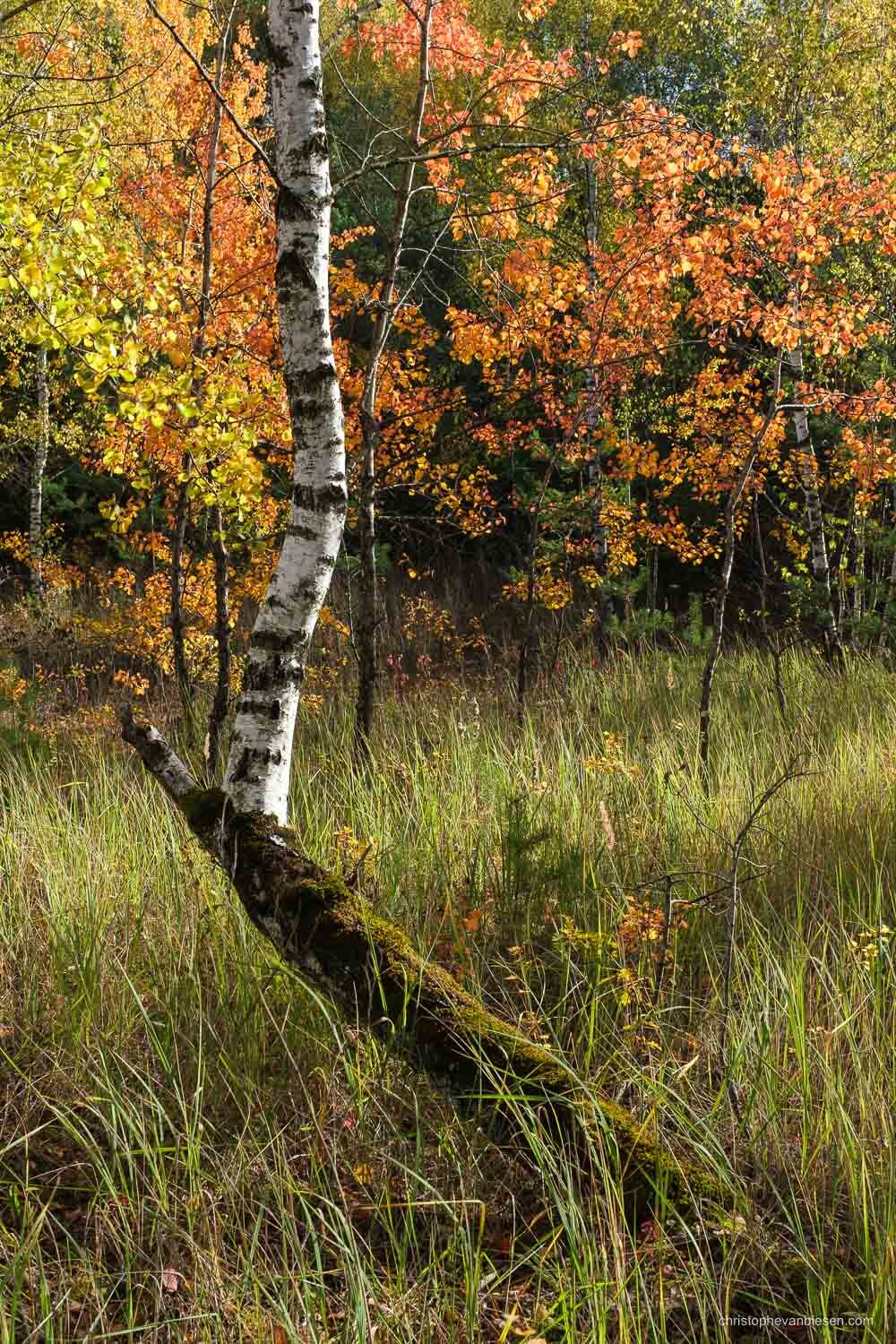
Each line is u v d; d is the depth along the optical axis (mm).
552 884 4551
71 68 8516
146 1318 2406
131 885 4426
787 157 9070
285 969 3379
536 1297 2445
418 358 10219
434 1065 2801
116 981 3709
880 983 3629
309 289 3689
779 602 17453
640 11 14531
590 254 11836
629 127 8320
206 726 9008
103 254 5332
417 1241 2621
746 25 13023
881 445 10922
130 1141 2961
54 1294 2445
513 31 13703
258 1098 3158
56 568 16172
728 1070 3039
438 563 18562
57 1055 3354
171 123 8961
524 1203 2830
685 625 16938
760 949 3941
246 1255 2555
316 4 3773
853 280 12414
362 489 7637
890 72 12875
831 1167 2865
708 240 8477
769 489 17297
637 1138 2660
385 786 5762
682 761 6750
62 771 7852
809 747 7102
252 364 8031
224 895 4090
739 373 13289
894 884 4715
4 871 4785
